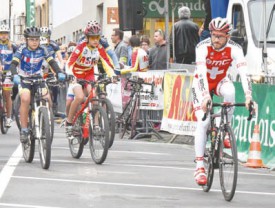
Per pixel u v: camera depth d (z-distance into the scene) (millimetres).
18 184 14609
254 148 18672
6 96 25797
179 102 23891
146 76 25641
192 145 23344
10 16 78938
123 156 19797
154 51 27016
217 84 14648
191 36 28078
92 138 17969
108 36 40375
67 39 53875
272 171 18000
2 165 17391
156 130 25516
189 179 15953
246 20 24766
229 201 13508
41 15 69500
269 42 24359
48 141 16594
